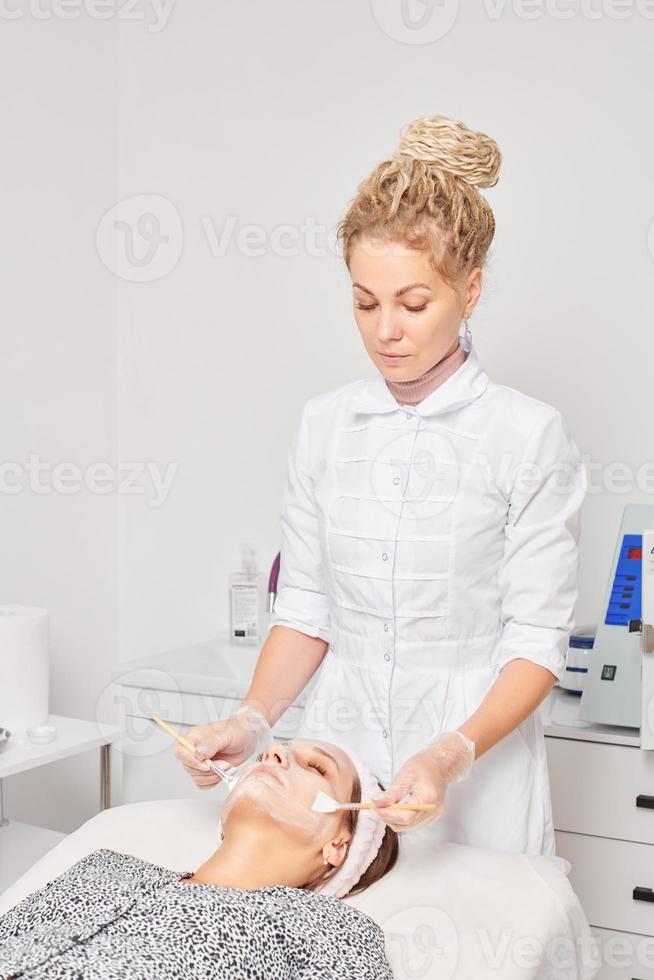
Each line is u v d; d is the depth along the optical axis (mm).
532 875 1423
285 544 1716
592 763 1937
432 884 1419
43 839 2207
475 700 1530
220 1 2756
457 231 1355
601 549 2389
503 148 2438
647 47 2293
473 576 1519
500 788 1540
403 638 1530
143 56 2865
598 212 2354
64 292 2752
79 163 2777
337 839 1394
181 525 2896
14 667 2107
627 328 2342
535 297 2422
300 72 2670
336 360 2674
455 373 1530
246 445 2801
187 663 2477
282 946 1196
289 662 1673
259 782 1385
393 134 2568
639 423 2344
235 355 2799
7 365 2578
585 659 2164
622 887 1924
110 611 2967
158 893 1237
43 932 1181
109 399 2928
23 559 2654
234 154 2768
